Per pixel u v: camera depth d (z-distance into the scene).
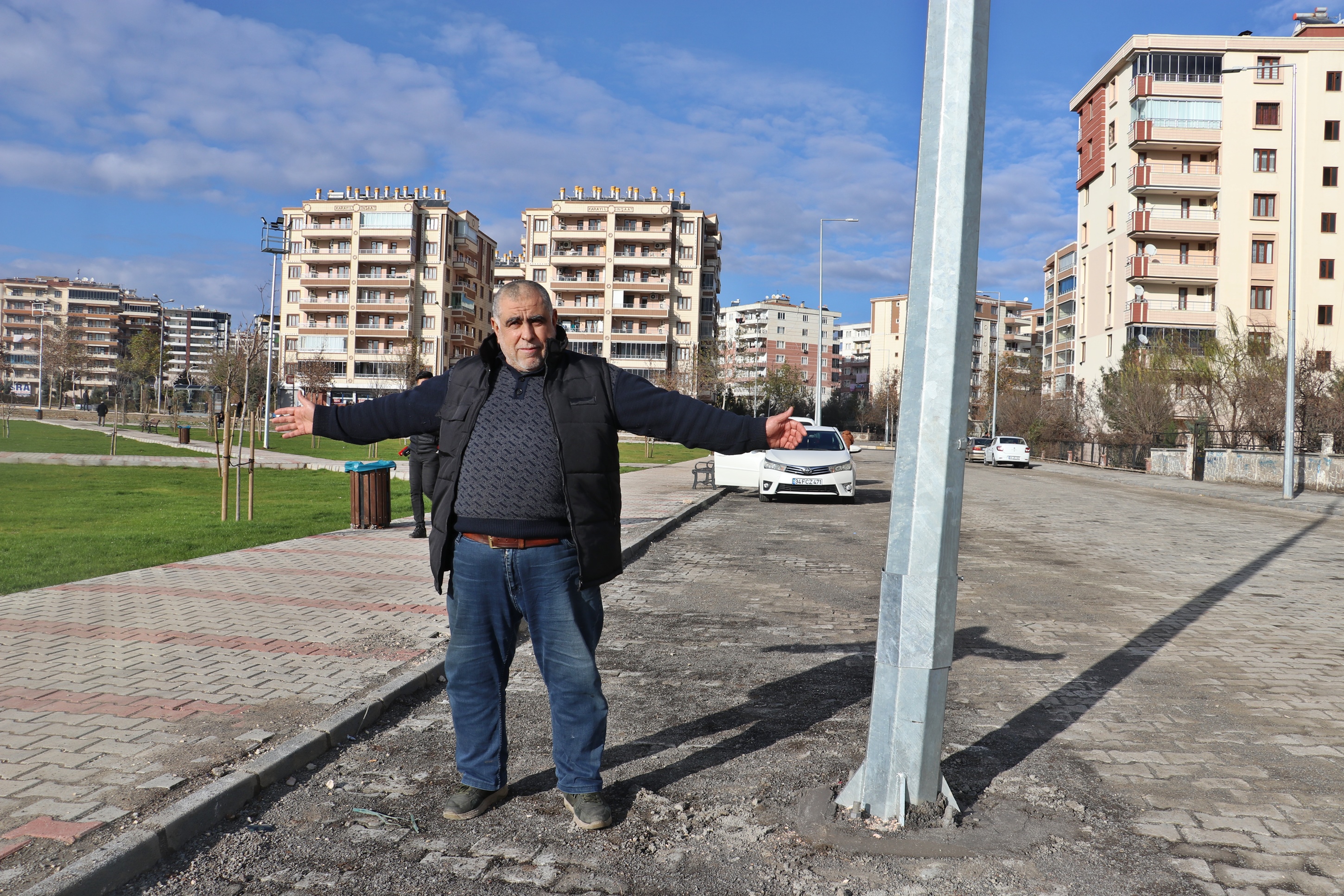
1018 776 3.67
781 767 3.71
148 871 2.73
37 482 17.23
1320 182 46.75
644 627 6.49
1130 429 39.06
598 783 3.19
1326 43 46.47
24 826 2.78
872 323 132.25
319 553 8.73
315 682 4.49
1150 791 3.52
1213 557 10.95
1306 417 27.73
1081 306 56.03
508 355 3.16
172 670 4.60
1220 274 47.28
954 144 3.06
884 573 3.24
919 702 3.18
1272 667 5.55
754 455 18.22
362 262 80.44
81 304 167.12
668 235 81.62
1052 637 6.32
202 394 89.00
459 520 3.14
